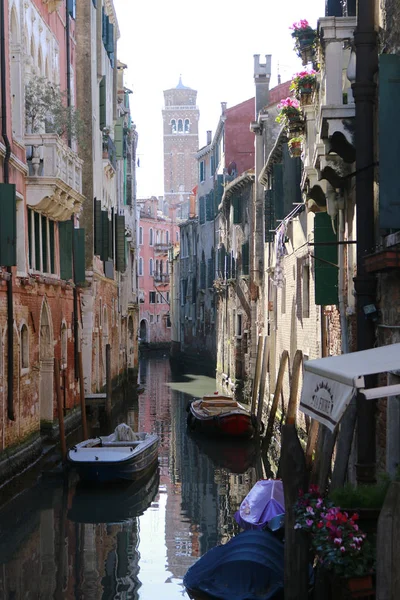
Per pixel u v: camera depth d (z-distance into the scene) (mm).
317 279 14602
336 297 14539
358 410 10266
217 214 49531
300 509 7887
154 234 80875
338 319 14961
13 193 16328
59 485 18312
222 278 44938
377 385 10234
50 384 22547
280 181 23484
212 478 19688
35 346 20594
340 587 7375
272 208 27438
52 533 14727
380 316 10359
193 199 65438
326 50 11523
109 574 12430
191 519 15820
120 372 40531
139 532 14844
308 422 18203
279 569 10453
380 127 9195
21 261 19250
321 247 14602
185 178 115062
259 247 32219
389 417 9562
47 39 23594
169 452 23141
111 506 16719
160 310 81375
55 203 21312
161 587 11812
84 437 22188
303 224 20188
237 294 38031
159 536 14594
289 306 23422
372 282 10422
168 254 78000
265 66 33875
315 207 16234
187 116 114875
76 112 21969
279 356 26172
